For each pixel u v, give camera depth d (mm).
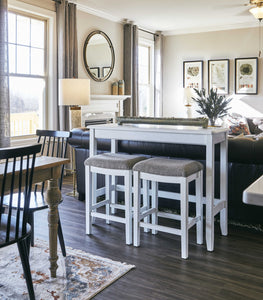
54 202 2230
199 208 2799
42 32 5367
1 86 4379
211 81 7801
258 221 3090
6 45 4402
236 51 7527
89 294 2070
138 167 2691
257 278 2289
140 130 2916
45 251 2693
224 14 6648
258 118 7105
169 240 2938
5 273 2348
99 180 3979
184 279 2266
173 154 3254
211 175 2668
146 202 3102
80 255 2613
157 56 8102
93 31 6254
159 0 5684
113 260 2539
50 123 5539
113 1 5719
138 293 2098
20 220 2141
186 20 7109
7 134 4473
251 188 911
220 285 2193
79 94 4395
